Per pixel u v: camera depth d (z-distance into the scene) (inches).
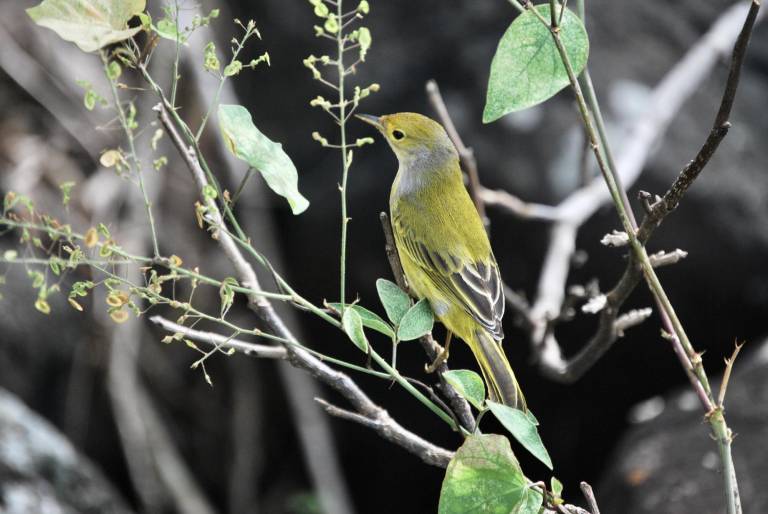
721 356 509.0
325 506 505.7
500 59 197.2
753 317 496.7
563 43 195.2
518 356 513.3
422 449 191.6
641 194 197.8
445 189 323.9
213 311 533.3
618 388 523.2
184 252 517.7
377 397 548.1
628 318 253.6
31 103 532.4
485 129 497.7
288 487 564.7
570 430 536.7
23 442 387.2
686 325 502.3
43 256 507.2
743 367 446.3
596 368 517.7
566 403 529.3
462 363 521.0
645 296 492.7
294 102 528.4
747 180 496.7
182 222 522.3
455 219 318.3
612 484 424.8
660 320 498.6
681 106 523.2
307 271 525.7
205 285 528.4
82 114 525.0
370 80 518.9
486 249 316.8
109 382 496.4
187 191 523.5
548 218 403.5
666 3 569.9
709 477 395.5
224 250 205.9
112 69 174.2
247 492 541.6
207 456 549.3
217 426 548.4
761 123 530.0
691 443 415.2
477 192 360.8
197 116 517.7
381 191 506.0
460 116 503.5
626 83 520.7
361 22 533.3
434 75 519.2
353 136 517.7
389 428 193.0
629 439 446.0
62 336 503.5
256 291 179.9
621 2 560.1
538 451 168.4
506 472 169.6
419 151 325.7
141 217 504.1
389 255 237.6
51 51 539.8
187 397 543.2
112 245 171.9
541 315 372.5
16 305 494.9
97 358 498.0
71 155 520.7
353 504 580.1
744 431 408.5
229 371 546.0
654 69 531.8
